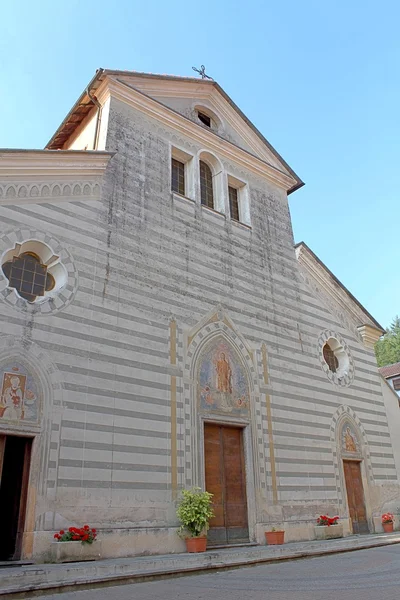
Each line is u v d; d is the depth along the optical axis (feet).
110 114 61.36
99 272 51.34
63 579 32.86
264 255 71.77
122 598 28.63
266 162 79.97
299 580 33.83
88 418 44.88
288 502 58.90
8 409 40.81
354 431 72.08
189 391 54.03
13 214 47.34
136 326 51.98
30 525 38.88
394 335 249.14
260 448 58.85
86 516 41.78
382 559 43.98
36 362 43.60
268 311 68.08
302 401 66.49
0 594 28.66
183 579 36.01
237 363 60.85
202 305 59.72
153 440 48.67
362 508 68.69
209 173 72.49
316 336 73.61
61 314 46.83
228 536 52.60
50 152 50.98
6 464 42.16
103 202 55.01
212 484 53.36
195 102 74.95
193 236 62.85
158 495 47.06
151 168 62.28
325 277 79.41
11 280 46.57
